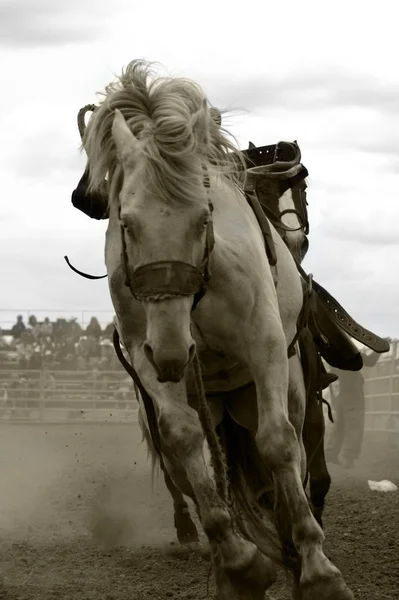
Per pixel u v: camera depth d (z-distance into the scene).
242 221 8.16
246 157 9.32
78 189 8.66
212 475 8.93
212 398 8.98
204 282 7.45
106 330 44.78
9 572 11.04
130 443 29.11
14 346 44.75
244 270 7.91
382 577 10.20
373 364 23.31
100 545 13.00
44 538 13.55
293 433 7.77
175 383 7.78
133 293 7.41
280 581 10.25
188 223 7.16
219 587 7.73
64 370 43.06
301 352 9.84
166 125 7.29
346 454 23.16
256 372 7.95
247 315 7.96
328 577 7.38
